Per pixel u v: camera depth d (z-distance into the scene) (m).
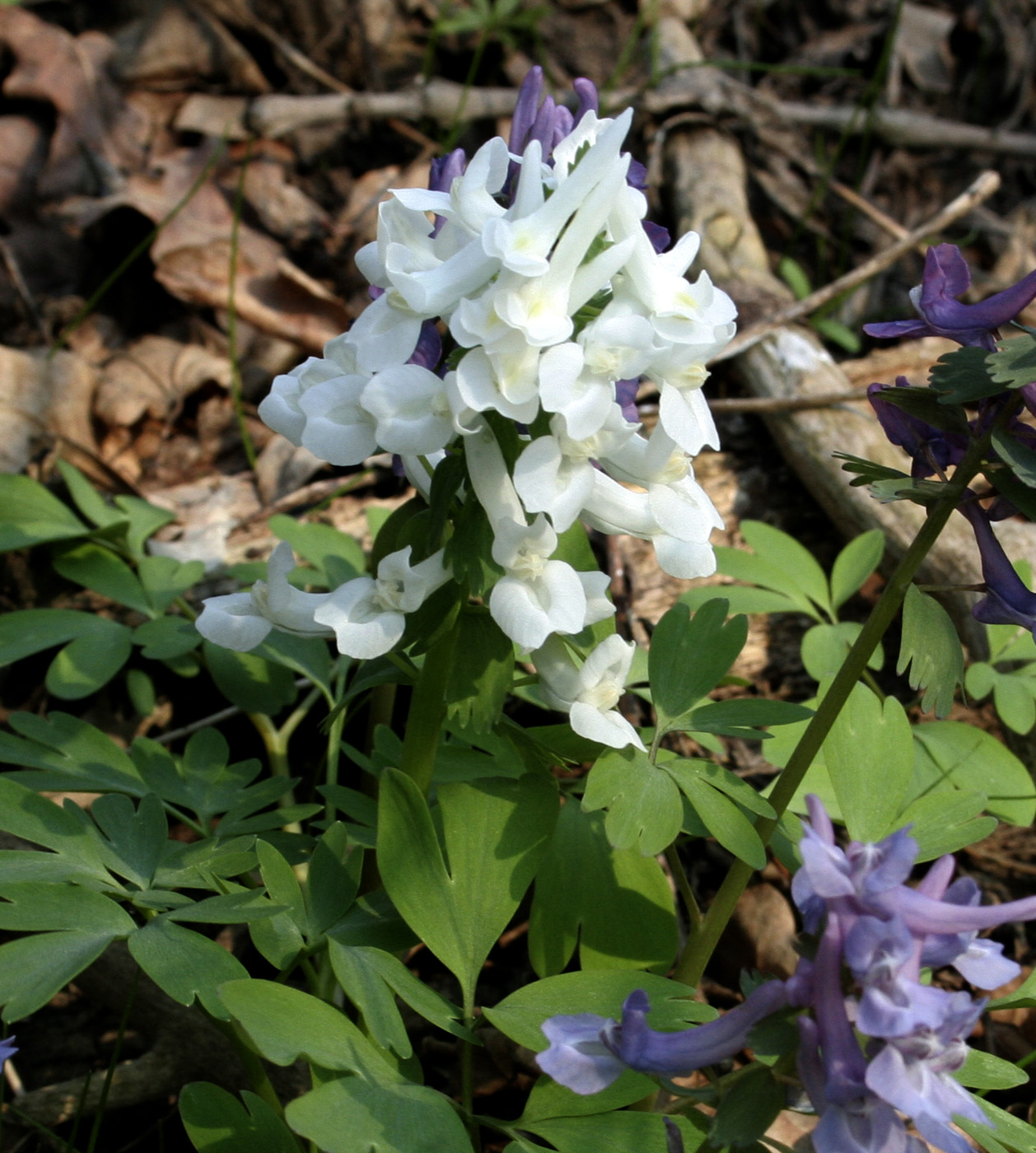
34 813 0.19
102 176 0.36
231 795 0.21
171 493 0.30
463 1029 0.17
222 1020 0.17
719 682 0.19
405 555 0.18
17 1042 0.23
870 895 0.15
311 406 0.17
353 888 0.19
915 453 0.19
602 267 0.17
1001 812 0.22
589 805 0.18
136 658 0.27
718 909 0.19
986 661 0.25
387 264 0.17
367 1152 0.16
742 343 0.32
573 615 0.17
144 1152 0.22
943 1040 0.15
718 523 0.18
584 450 0.17
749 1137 0.16
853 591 0.25
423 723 0.19
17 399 0.29
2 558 0.27
